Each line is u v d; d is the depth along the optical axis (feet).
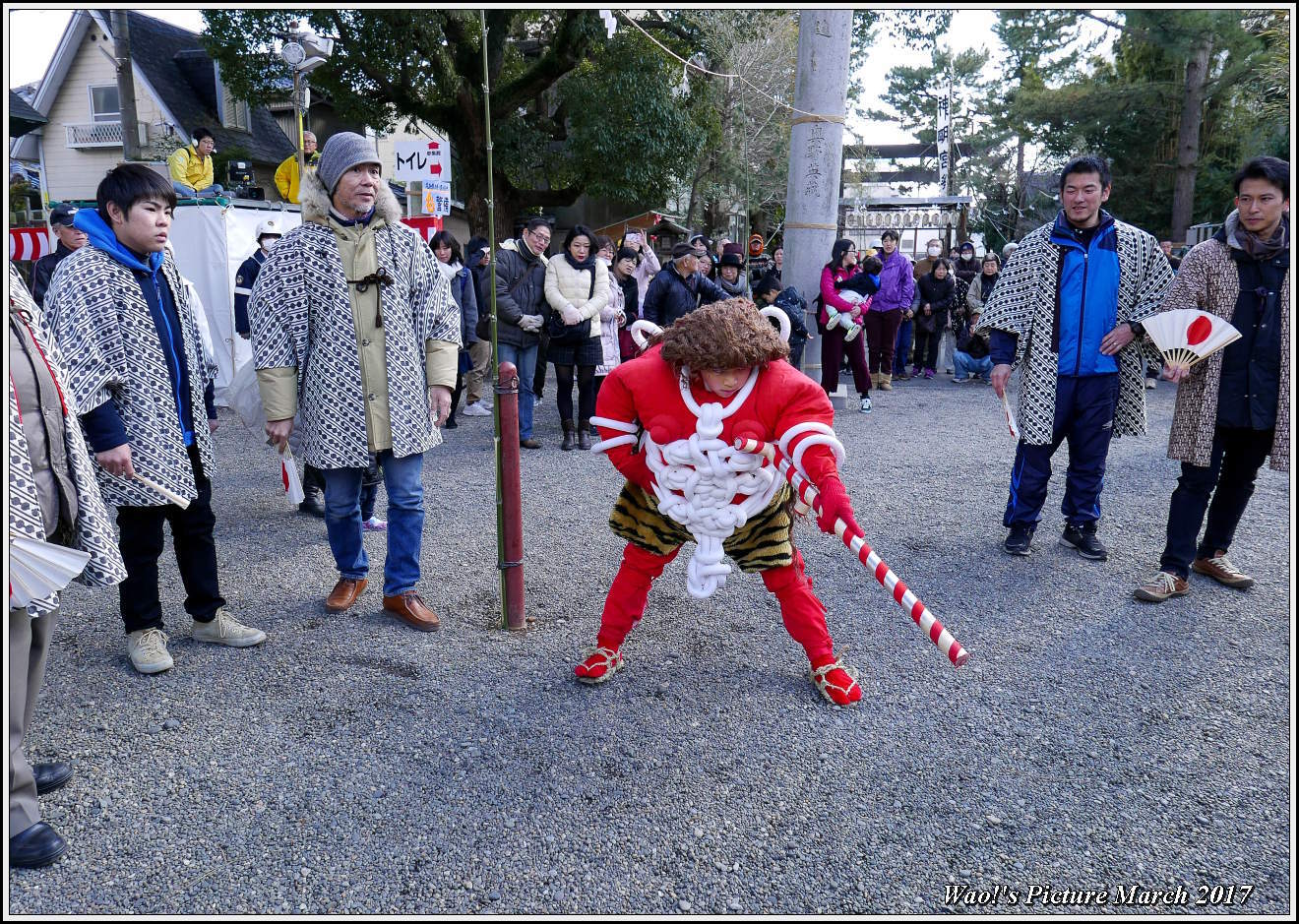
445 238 24.00
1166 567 11.98
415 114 54.65
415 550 11.28
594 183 55.31
